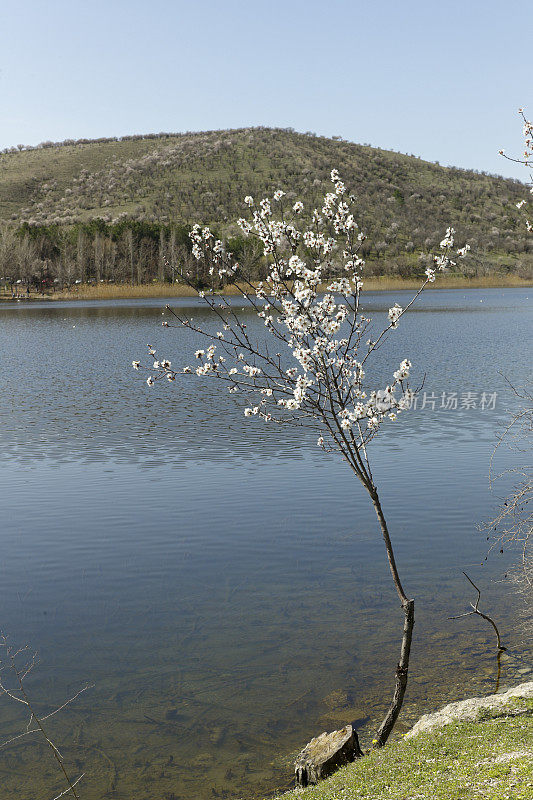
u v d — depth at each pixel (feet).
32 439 81.41
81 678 33.42
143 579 43.65
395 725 29.32
